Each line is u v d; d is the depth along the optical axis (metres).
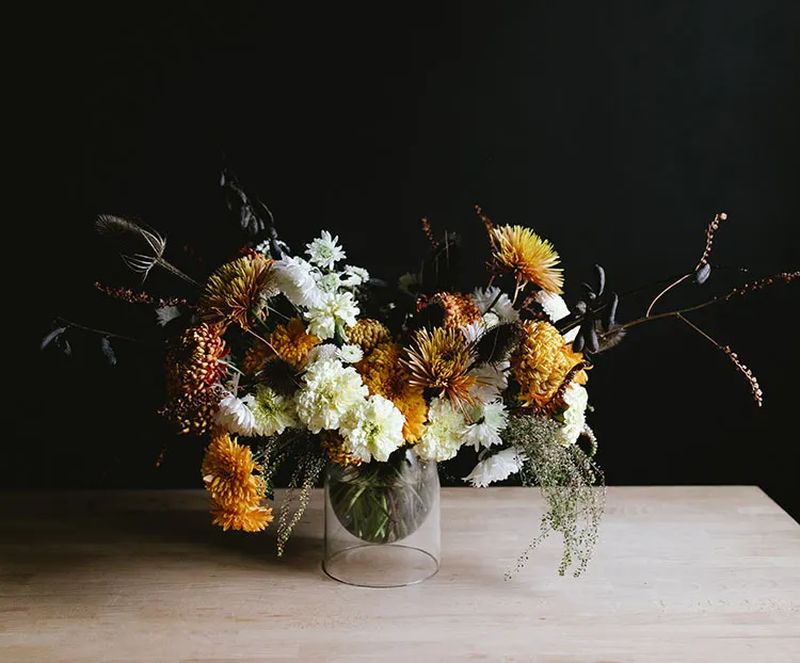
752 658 1.61
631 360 2.96
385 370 1.72
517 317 1.82
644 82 2.85
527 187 2.89
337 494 1.82
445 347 1.70
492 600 1.77
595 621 1.71
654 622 1.70
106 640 1.64
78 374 2.96
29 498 2.20
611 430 2.99
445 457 1.74
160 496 2.22
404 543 1.83
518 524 2.07
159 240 1.79
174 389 1.72
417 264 2.92
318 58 2.85
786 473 2.98
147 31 2.83
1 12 2.82
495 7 2.83
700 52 2.84
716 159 2.87
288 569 1.89
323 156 2.88
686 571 1.88
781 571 1.88
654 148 2.87
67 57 2.84
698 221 2.89
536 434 1.73
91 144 2.87
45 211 2.89
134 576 1.85
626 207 2.89
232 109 2.86
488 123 2.87
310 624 1.69
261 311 1.80
